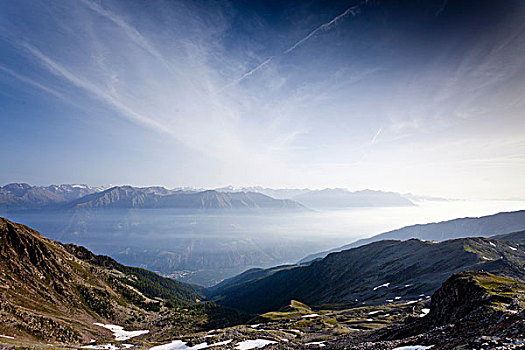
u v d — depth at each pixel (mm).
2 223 167125
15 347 62406
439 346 33875
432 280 180500
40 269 162125
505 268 157375
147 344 96812
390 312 118312
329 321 117438
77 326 125125
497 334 29188
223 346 82500
